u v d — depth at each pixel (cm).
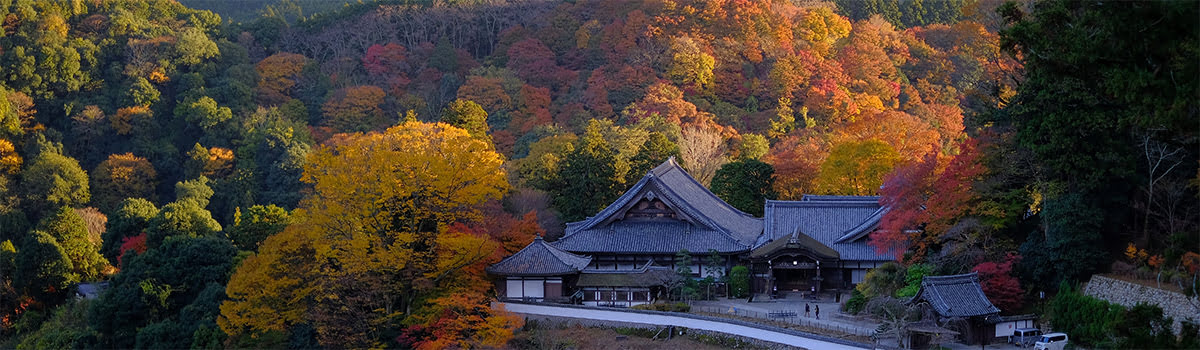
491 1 18375
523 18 17975
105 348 6750
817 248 6625
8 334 8100
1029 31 4325
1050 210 5353
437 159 6125
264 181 12850
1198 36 3778
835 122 12938
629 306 6209
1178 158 5119
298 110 14925
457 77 15925
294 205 11988
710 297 6575
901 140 10125
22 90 14438
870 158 8462
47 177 12188
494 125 13788
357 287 5834
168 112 14775
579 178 8756
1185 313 4488
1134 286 4853
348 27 18038
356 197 6047
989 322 5056
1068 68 4297
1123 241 5419
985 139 5828
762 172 8600
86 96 14938
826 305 6272
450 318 5750
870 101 13800
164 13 17350
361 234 5988
